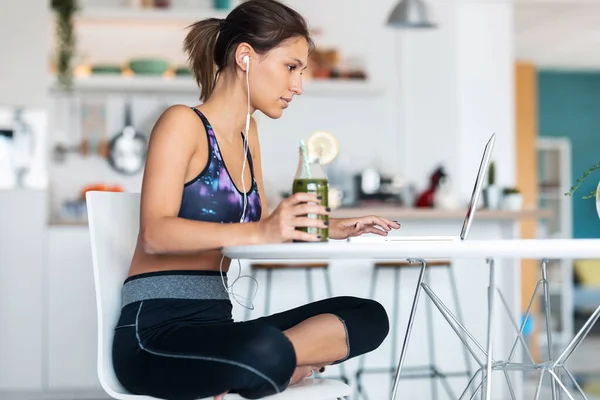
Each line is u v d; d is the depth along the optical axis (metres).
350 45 7.35
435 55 6.95
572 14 8.27
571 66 11.10
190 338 1.85
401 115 7.28
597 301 10.59
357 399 4.66
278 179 7.16
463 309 4.86
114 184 6.87
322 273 4.70
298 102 7.20
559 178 10.91
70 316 5.25
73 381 5.24
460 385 4.78
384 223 2.29
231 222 2.04
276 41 2.02
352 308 2.06
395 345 4.71
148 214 1.89
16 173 5.27
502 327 4.91
